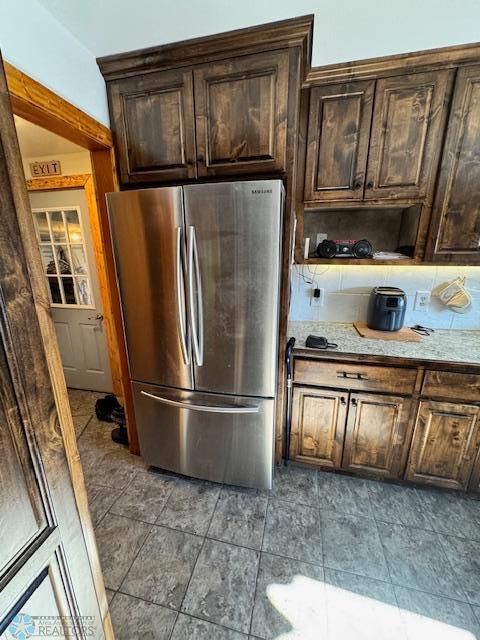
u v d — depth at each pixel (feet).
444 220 5.14
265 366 4.87
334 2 3.61
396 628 3.71
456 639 3.60
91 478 6.22
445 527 5.01
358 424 5.60
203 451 5.64
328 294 7.01
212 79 4.51
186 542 4.82
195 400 5.34
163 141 4.97
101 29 4.09
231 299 4.68
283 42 4.12
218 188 4.26
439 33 4.07
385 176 5.16
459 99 4.61
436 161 4.94
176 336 5.11
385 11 3.71
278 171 4.63
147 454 6.18
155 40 4.31
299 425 5.94
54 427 2.06
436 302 6.50
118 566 4.47
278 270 4.45
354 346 5.57
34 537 1.94
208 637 3.66
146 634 3.69
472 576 4.28
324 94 5.00
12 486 1.78
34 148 7.79
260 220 4.27
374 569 4.38
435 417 5.18
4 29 3.24
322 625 3.76
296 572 4.35
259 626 3.76
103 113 4.96
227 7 3.71
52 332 2.03
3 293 1.66
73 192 8.57
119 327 6.07
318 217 6.63
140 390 5.74
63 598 2.22
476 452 5.13
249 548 4.70
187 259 4.60
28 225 1.80
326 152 5.26
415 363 5.05
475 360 4.91
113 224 4.95
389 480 5.95
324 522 5.13
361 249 5.74
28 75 3.56
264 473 5.48
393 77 4.72
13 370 1.75
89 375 10.03
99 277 8.68
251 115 4.50
